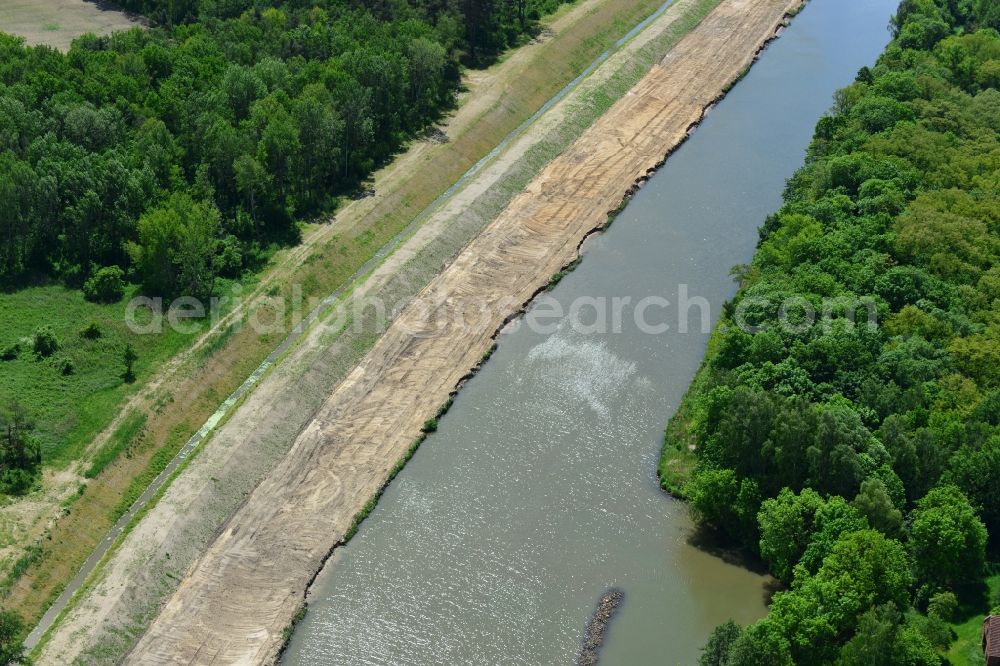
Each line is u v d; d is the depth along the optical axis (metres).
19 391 140.88
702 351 159.88
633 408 149.25
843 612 107.75
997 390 133.12
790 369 137.25
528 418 147.75
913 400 131.62
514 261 179.12
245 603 120.88
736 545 128.25
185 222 162.50
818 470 121.44
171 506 128.62
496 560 126.44
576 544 128.50
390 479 138.12
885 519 116.44
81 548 124.75
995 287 153.75
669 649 115.69
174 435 141.38
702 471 129.62
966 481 122.44
